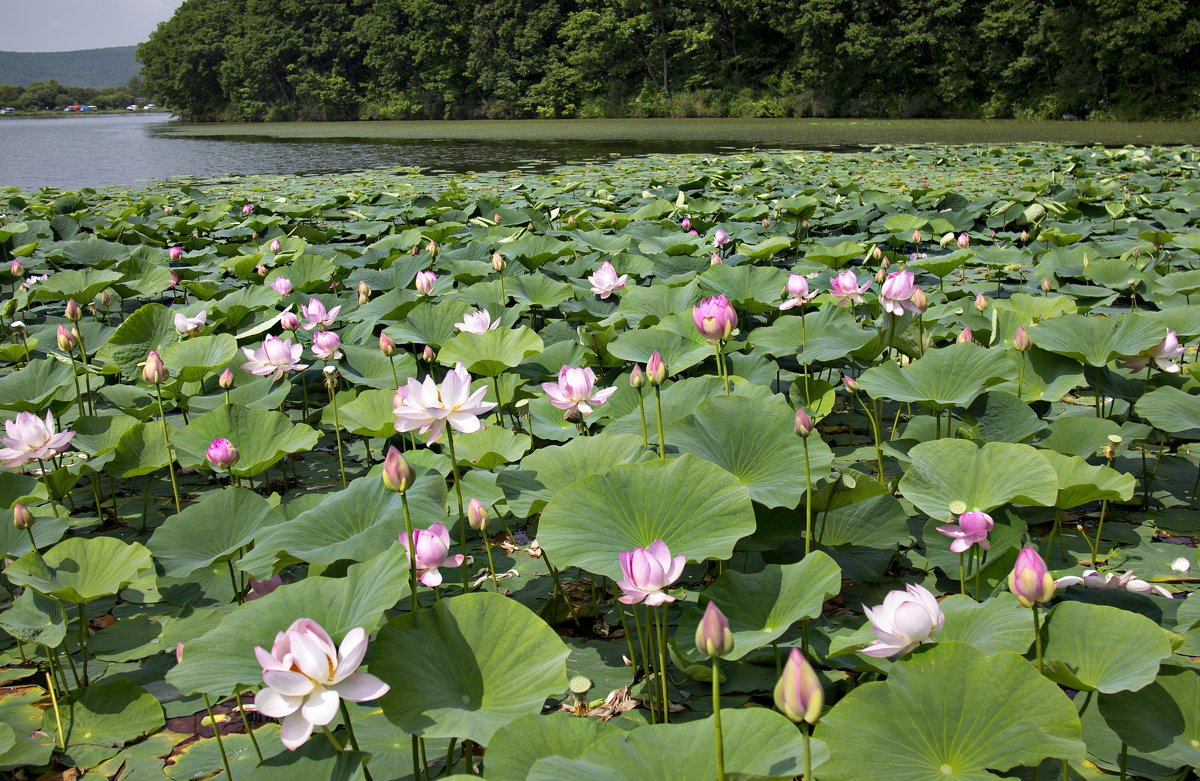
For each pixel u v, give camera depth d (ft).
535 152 82.33
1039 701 6.13
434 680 6.72
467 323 14.26
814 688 4.99
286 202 39.81
